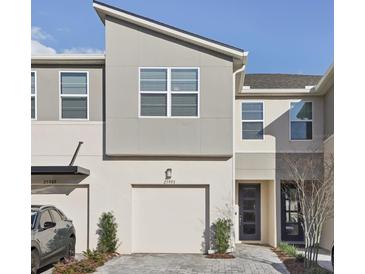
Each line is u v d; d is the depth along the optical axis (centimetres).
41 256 998
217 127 1348
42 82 1403
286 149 1658
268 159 1644
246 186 1709
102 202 1373
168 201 1384
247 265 1162
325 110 1656
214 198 1364
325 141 1577
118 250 1357
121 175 1377
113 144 1350
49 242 1048
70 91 1405
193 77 1363
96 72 1406
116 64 1363
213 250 1349
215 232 1350
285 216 1659
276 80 1975
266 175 1631
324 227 1562
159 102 1359
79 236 1374
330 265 1204
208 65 1360
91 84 1403
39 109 1396
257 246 1570
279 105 1691
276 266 1149
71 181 1383
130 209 1370
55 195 1391
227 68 1359
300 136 1672
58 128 1388
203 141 1346
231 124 1348
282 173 1630
